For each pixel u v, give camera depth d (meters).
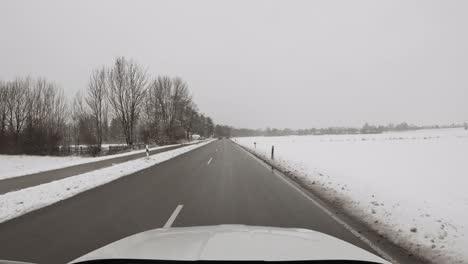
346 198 8.81
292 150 31.67
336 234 5.54
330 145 41.06
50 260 4.34
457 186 10.51
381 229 5.91
